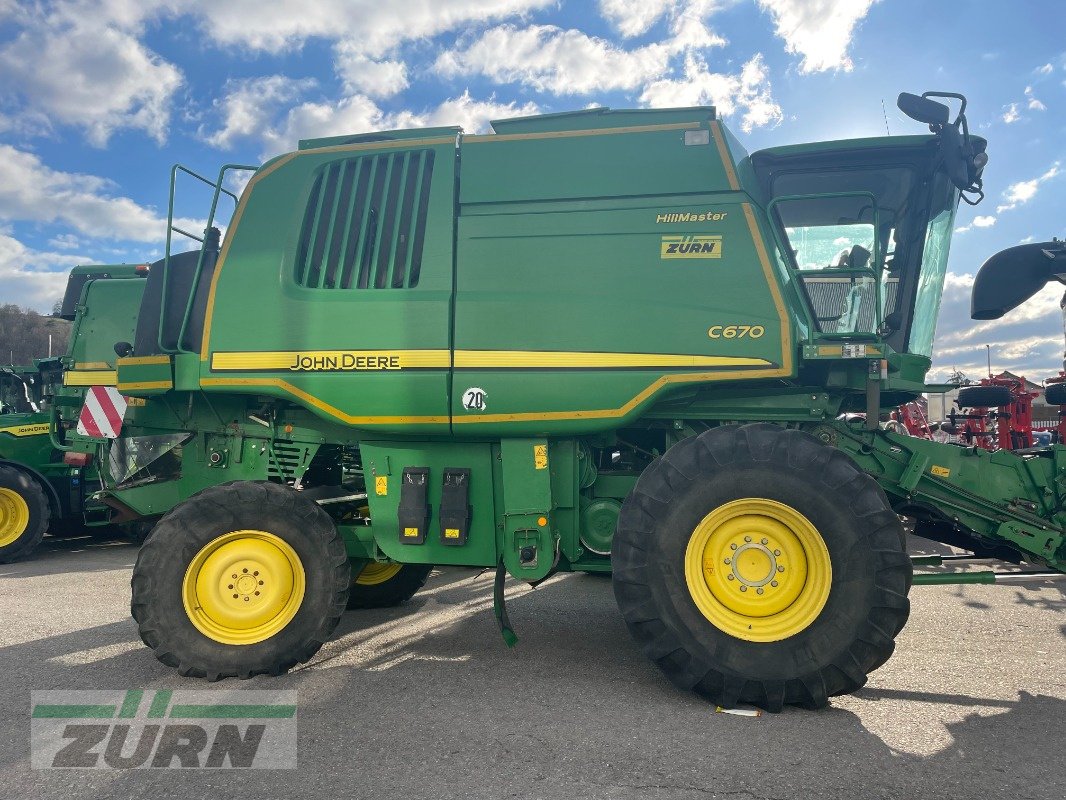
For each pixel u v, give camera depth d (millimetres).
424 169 3711
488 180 3615
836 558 2916
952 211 3754
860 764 2451
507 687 3277
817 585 2961
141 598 3350
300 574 3430
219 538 3410
